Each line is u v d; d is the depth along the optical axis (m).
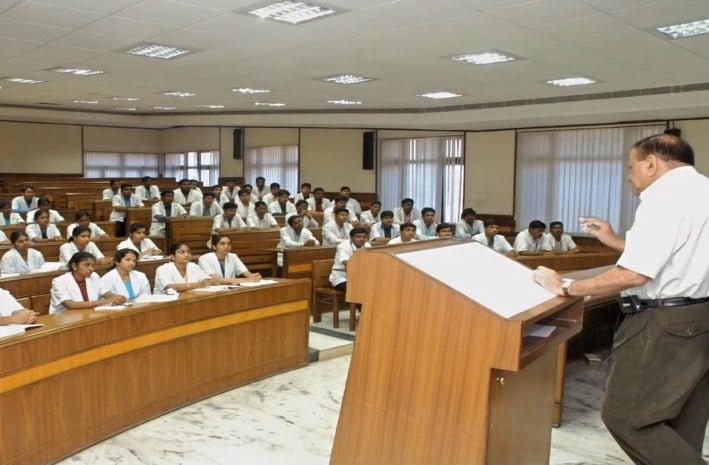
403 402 1.60
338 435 1.72
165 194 9.82
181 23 5.44
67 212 10.34
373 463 1.65
